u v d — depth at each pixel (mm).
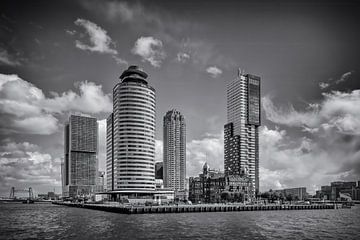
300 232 121812
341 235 115938
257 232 120500
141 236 110500
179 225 139125
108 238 107062
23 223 158125
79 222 157250
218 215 194375
